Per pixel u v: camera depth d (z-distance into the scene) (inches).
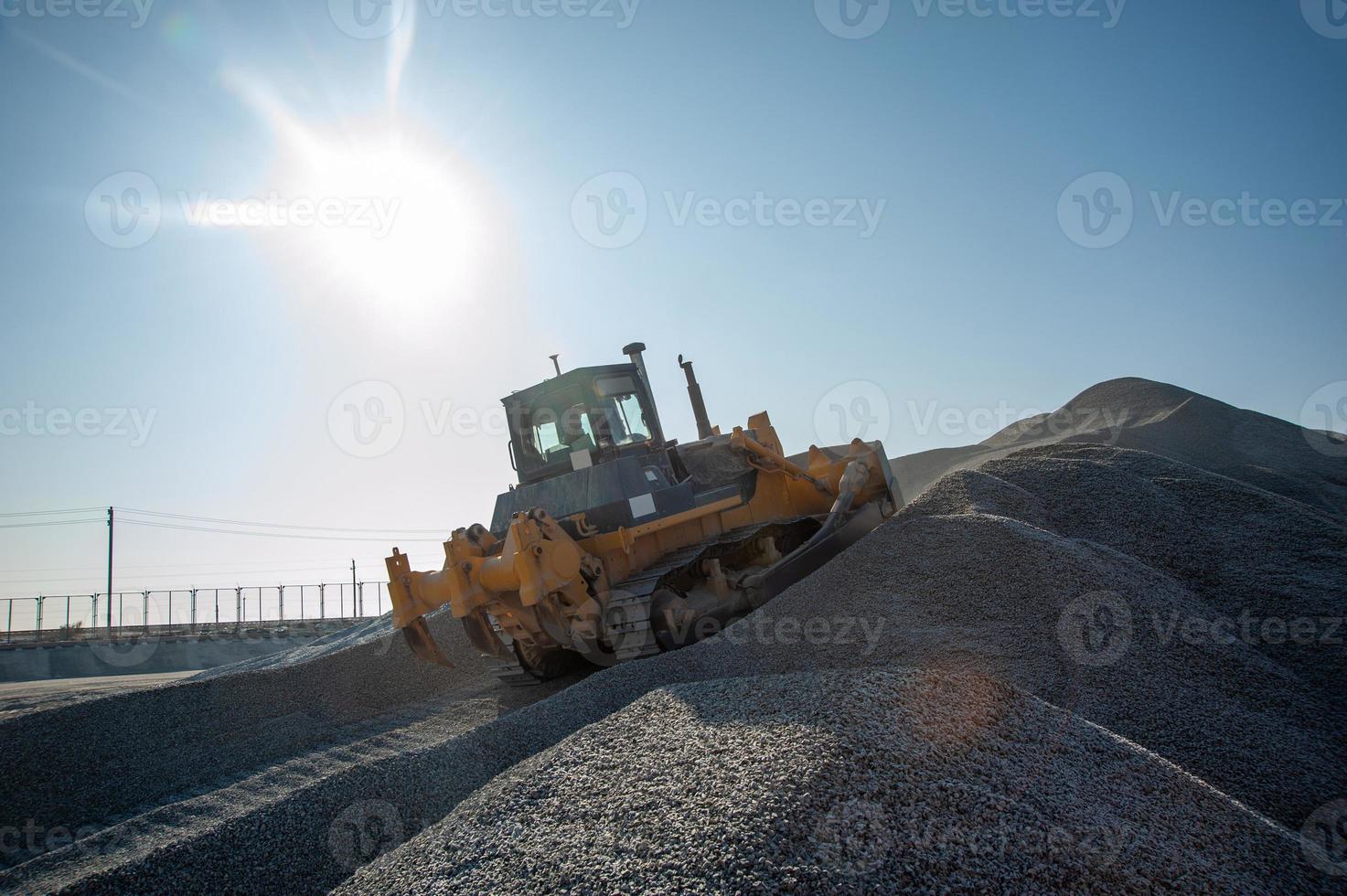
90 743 246.5
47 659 886.4
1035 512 293.1
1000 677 187.5
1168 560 266.1
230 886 152.9
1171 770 136.6
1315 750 164.6
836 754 119.6
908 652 206.5
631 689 226.7
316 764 242.8
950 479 318.0
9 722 243.6
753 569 339.9
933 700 141.6
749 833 105.7
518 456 359.6
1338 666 203.6
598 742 154.0
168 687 278.7
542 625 272.7
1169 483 337.4
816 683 154.2
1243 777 153.5
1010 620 211.5
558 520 305.9
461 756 200.1
